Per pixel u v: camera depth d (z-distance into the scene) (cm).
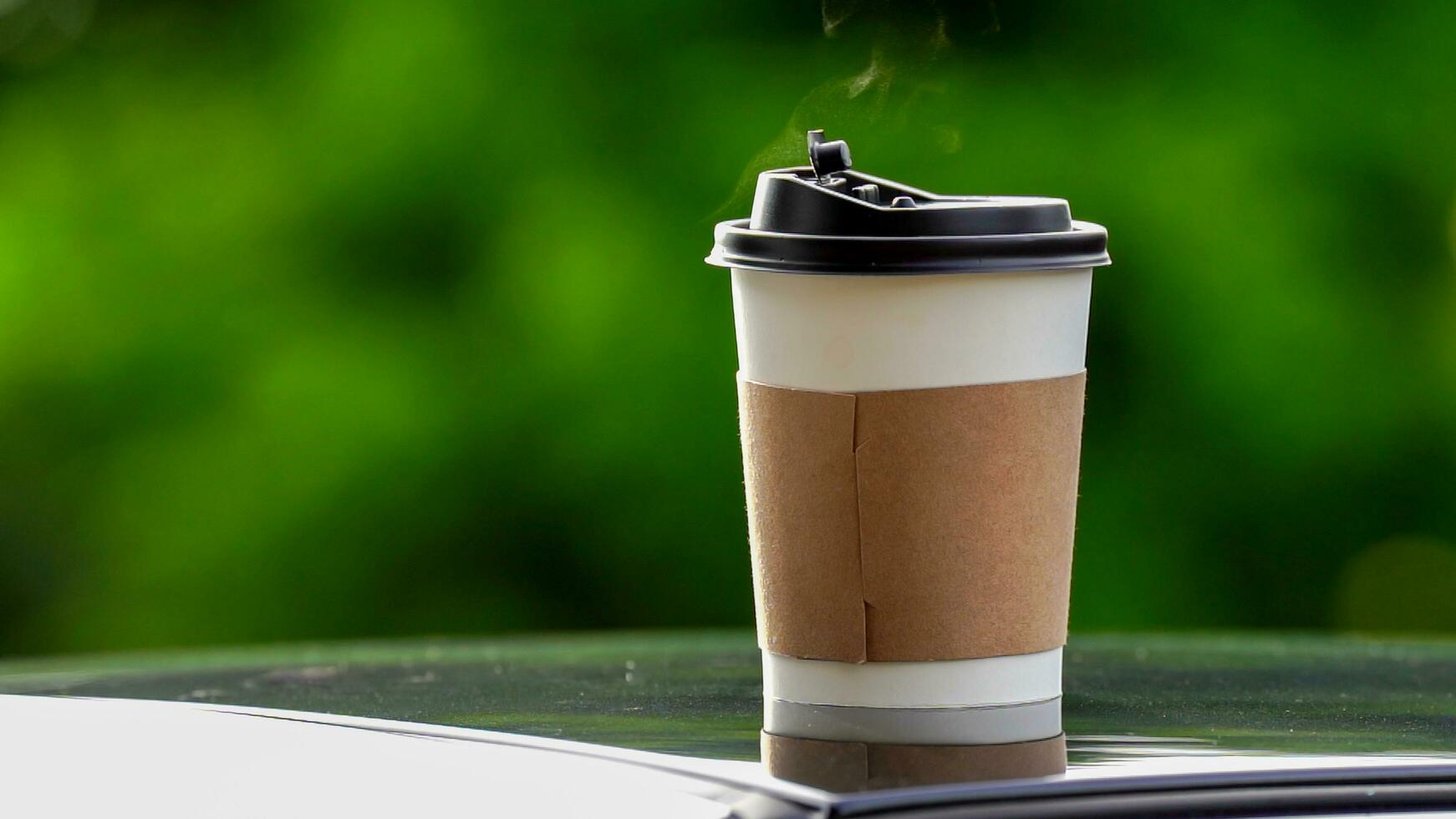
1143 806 160
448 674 267
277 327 1234
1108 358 1183
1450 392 1155
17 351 1244
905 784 157
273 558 1232
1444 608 1176
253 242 1234
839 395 206
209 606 1238
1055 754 175
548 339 1209
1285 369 1162
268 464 1232
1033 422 209
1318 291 1154
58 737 198
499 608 1232
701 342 1198
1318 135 1150
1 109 1262
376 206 1223
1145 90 1157
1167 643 328
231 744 191
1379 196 1149
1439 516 1167
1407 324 1153
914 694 210
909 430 205
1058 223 208
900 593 207
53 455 1246
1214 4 1152
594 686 248
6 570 1246
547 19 1206
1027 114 1148
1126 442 1188
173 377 1242
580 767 175
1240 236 1153
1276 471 1183
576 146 1202
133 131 1255
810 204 204
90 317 1246
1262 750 179
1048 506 212
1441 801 166
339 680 258
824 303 206
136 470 1241
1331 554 1184
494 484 1225
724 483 1213
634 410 1207
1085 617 1201
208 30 1259
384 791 167
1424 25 1145
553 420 1216
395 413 1222
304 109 1235
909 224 200
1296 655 298
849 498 207
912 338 204
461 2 1216
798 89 1185
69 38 1272
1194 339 1167
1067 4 1148
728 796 157
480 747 185
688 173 1193
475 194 1212
